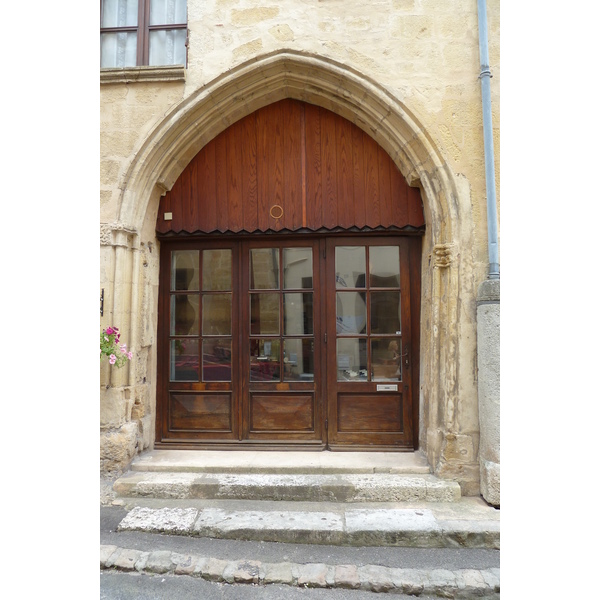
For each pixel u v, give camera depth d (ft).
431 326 11.73
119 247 11.76
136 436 12.11
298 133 12.96
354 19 12.01
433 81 11.75
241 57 12.07
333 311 12.96
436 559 8.66
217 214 12.97
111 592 7.66
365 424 12.80
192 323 13.39
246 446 12.87
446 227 11.47
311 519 9.58
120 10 13.11
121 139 12.16
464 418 11.03
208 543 9.11
